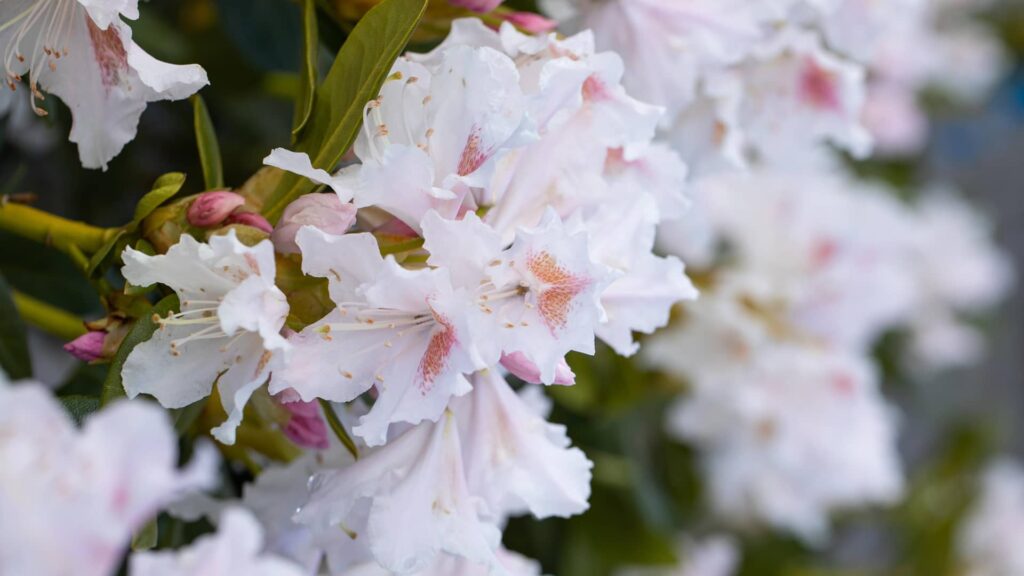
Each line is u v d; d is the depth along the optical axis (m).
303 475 0.77
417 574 0.77
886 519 1.72
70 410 0.72
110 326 0.73
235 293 0.68
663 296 0.75
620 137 0.75
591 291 0.69
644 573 1.11
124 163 1.04
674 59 0.85
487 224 0.71
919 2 0.95
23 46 0.73
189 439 0.78
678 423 1.16
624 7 0.84
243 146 1.05
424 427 0.74
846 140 0.93
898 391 1.79
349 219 0.70
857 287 1.15
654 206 0.75
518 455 0.74
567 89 0.73
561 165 0.74
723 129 0.90
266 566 0.65
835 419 1.12
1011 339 2.46
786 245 1.15
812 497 1.34
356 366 0.70
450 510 0.73
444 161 0.71
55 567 0.59
